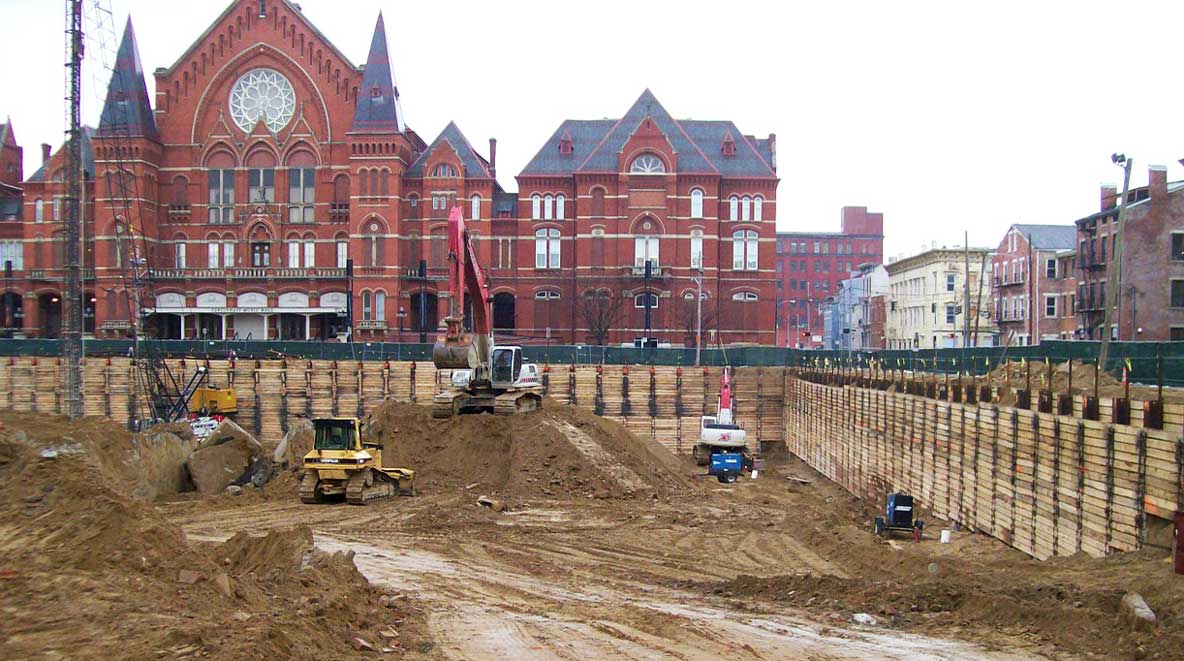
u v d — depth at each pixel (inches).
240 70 3941.9
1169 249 2709.2
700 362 2979.8
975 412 1343.5
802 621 745.6
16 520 682.2
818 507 1658.5
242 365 2982.3
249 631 556.7
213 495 1584.6
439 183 3794.3
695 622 729.6
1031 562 1013.8
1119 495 975.0
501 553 1098.1
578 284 3720.5
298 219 3924.7
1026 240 3565.5
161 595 618.2
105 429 1524.4
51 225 4052.7
